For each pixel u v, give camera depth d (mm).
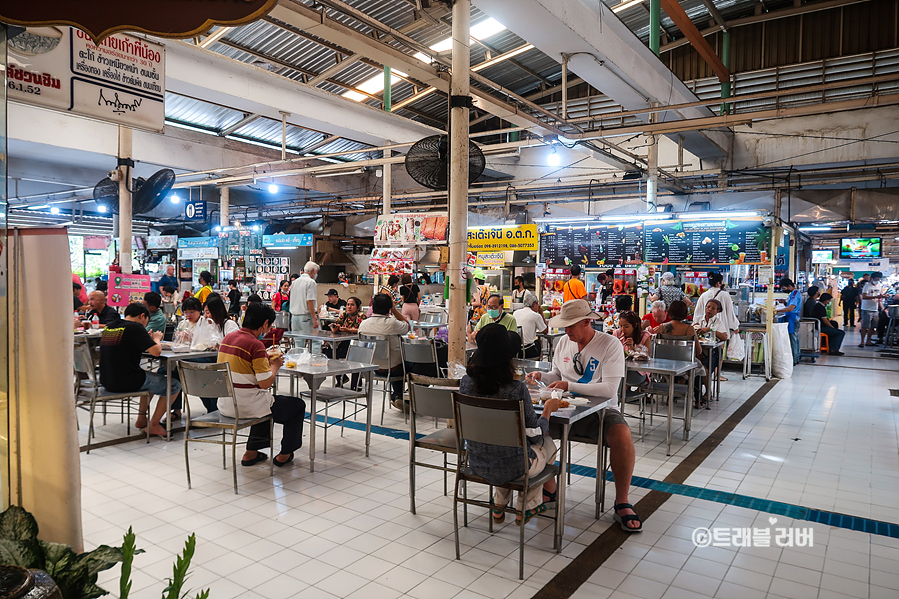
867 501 3809
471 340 6742
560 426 3562
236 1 1901
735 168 12148
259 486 3938
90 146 10305
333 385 7062
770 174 11734
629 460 3363
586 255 10172
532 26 6039
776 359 8773
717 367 7098
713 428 5742
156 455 4582
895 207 11078
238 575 2748
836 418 6176
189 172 11992
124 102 4199
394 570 2826
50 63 3812
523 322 6859
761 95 6715
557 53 6781
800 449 5008
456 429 2959
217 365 3754
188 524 3307
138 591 2582
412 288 7957
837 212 11547
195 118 11625
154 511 3480
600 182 13094
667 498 3840
